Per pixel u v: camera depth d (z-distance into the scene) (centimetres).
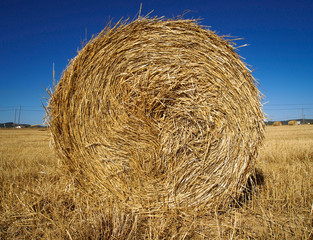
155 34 372
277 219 301
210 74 358
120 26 374
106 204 343
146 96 362
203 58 360
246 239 255
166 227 286
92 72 371
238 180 345
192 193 343
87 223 265
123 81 367
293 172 480
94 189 366
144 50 369
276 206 337
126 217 286
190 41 363
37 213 297
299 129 2569
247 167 350
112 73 371
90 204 348
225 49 360
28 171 503
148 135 357
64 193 366
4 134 2295
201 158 348
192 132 353
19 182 427
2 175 463
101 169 364
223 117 351
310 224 279
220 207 347
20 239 254
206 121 350
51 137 374
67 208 336
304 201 349
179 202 341
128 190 353
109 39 373
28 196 340
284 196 362
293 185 379
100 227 260
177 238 266
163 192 345
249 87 361
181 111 356
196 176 346
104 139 365
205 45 361
